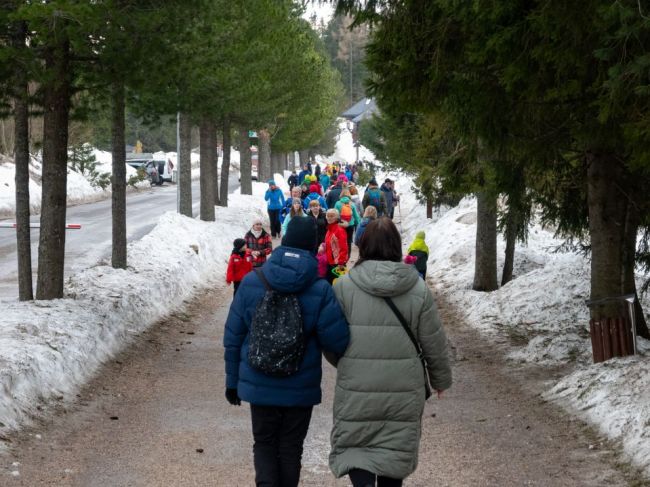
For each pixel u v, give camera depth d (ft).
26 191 41.27
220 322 50.19
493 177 39.19
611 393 26.63
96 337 35.83
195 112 49.96
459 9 27.30
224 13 53.16
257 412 15.89
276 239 93.86
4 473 20.68
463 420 27.17
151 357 37.76
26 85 38.29
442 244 82.43
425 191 51.42
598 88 25.35
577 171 38.93
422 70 31.07
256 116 104.32
